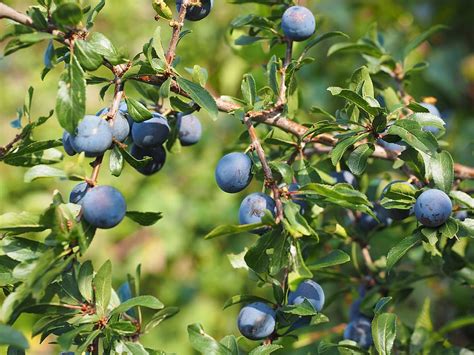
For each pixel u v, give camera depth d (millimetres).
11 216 532
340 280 654
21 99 1166
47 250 527
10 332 509
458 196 568
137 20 1161
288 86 600
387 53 671
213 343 559
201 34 995
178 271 1007
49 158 566
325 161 651
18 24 536
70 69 531
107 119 549
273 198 552
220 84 973
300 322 571
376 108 562
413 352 632
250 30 637
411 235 567
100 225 532
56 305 541
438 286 781
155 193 1030
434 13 1051
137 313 587
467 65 1035
